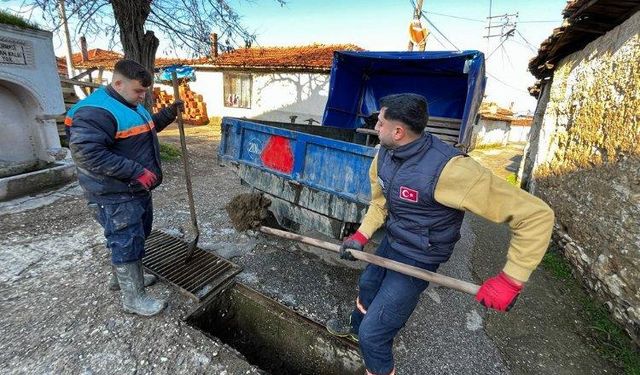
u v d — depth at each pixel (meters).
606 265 3.10
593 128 3.92
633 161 2.93
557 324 2.86
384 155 1.71
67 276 2.75
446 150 1.47
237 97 13.62
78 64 17.08
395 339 2.46
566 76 5.48
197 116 14.13
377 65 5.42
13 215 3.77
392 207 1.65
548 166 5.43
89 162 1.82
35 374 1.87
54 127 5.03
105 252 3.15
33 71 4.55
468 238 4.61
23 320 2.24
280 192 2.98
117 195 2.08
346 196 2.46
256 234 3.74
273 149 2.97
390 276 1.74
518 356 2.45
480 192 1.37
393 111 1.46
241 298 2.76
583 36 4.79
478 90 4.54
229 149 3.39
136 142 2.12
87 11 5.79
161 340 2.17
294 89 12.08
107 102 1.95
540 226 1.34
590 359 2.49
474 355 2.40
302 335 2.48
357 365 2.27
